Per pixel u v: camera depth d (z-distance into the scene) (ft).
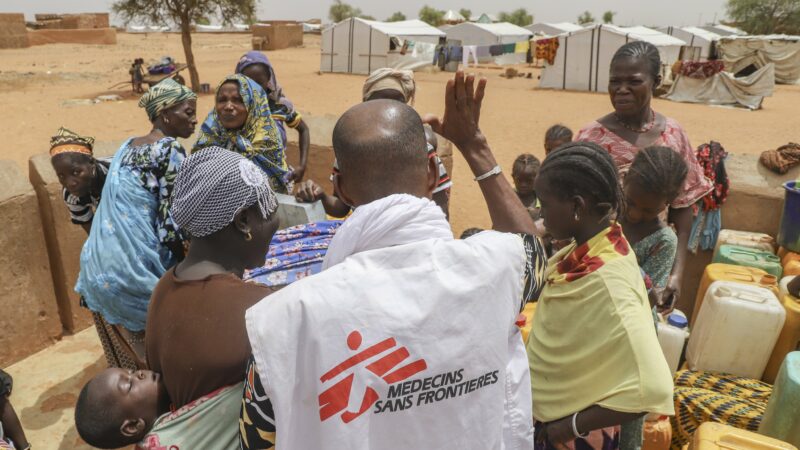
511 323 4.22
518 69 127.75
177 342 5.23
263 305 3.90
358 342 3.69
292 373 3.78
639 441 7.91
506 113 63.62
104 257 10.28
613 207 6.08
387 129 4.36
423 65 106.63
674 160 8.25
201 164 5.43
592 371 5.98
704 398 10.27
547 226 6.43
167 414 5.20
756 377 10.91
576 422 6.09
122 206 10.23
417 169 4.51
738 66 102.47
